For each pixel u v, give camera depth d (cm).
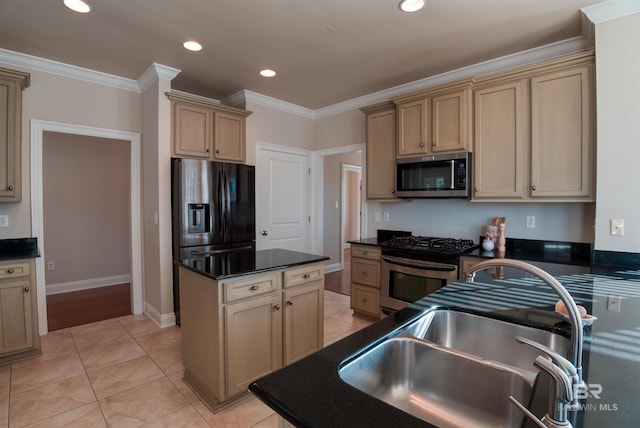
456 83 293
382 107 360
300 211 467
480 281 182
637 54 210
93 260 474
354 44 276
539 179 259
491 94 283
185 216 325
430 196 314
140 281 365
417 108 323
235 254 262
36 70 300
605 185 223
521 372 89
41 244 304
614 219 220
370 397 73
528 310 131
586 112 239
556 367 59
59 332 313
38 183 302
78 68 317
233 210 361
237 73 338
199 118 349
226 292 189
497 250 294
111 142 486
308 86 377
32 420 188
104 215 482
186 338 223
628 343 100
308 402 71
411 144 328
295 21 240
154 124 330
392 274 324
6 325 251
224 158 370
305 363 89
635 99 212
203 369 205
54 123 309
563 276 194
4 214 288
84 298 421
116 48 280
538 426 59
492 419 93
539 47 282
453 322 135
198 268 205
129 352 273
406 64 317
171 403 204
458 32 257
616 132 218
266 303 208
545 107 256
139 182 361
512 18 237
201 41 269
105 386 223
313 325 238
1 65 283
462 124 294
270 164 429
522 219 301
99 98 334
